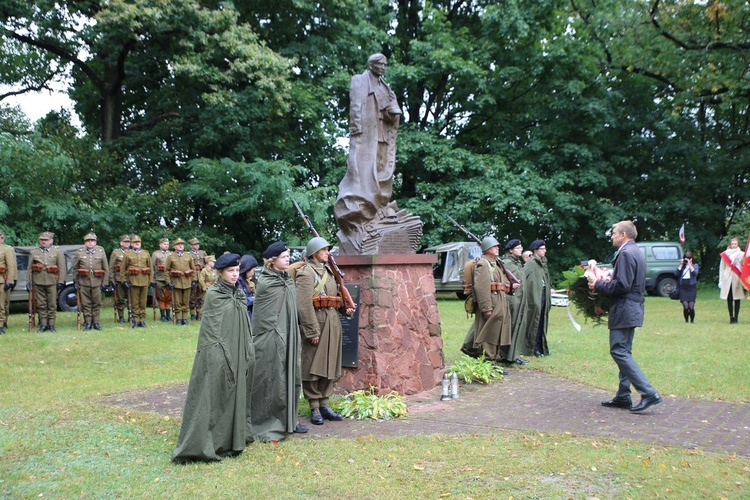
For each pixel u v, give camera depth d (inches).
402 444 237.1
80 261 565.0
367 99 343.6
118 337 514.6
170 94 981.2
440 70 1000.2
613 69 1036.5
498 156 1024.9
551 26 1049.5
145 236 850.1
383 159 349.7
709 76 820.0
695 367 377.4
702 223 1154.0
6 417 275.9
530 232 1126.4
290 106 904.3
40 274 549.6
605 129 1093.8
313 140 978.1
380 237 327.3
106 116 948.0
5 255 537.3
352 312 286.2
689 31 858.1
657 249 992.9
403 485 195.6
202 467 214.8
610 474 201.3
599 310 316.2
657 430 253.6
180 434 222.4
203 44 825.5
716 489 187.3
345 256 324.2
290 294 257.6
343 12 973.2
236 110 877.2
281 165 866.8
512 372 389.1
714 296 984.3
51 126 917.2
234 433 225.6
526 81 1098.1
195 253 675.4
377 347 312.0
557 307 802.2
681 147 1098.7
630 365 284.7
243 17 933.8
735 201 1181.7
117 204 850.1
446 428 261.4
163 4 775.7
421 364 336.8
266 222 970.1
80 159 863.1
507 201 967.0
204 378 220.8
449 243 962.1
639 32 879.1
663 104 1126.4
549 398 316.2
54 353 437.4
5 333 530.3
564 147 1050.1
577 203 1072.8
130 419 275.7
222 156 978.7
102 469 211.9
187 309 626.8
